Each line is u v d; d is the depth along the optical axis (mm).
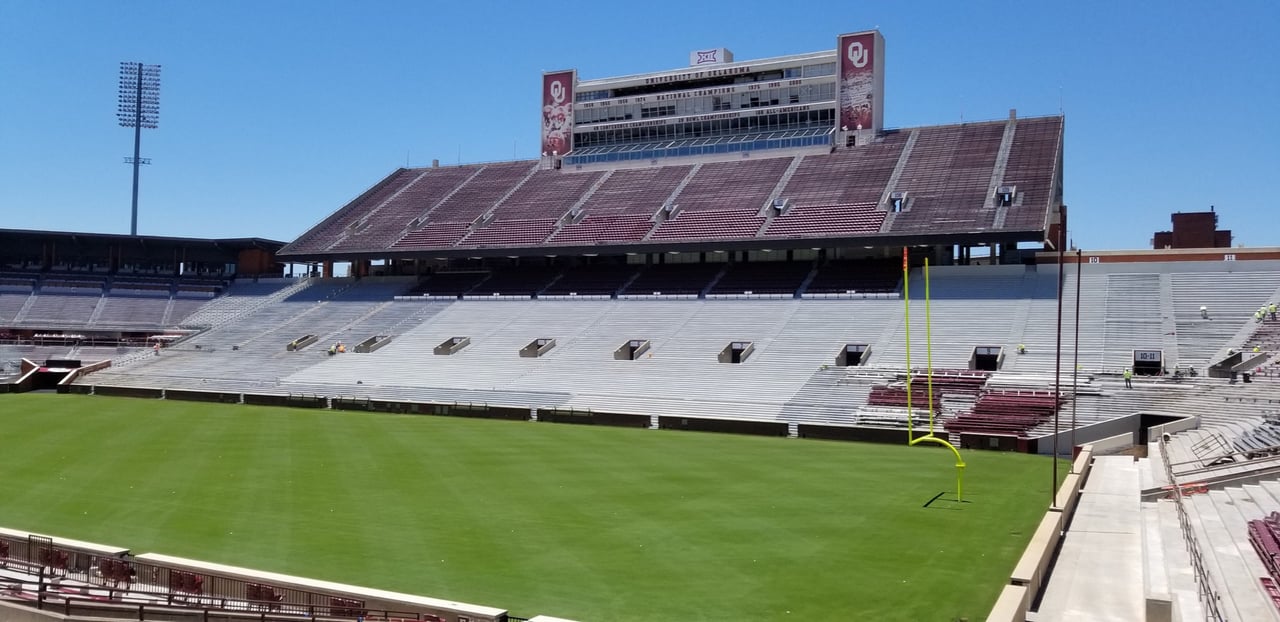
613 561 25812
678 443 51000
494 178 106562
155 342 94375
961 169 81625
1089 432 49062
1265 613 19672
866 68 90312
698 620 21109
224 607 20656
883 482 38188
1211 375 55656
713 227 83312
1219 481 34469
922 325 69000
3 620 20797
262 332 92500
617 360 72688
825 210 80938
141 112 127000
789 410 59719
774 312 75812
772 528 29688
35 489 35281
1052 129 84750
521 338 80312
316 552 26625
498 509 32406
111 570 23516
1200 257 68375
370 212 104188
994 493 35844
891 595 22844
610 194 94938
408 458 43938
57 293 100438
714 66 97500
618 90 102500
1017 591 20609
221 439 49906
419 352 80875
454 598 22562
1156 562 24609
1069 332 64125
